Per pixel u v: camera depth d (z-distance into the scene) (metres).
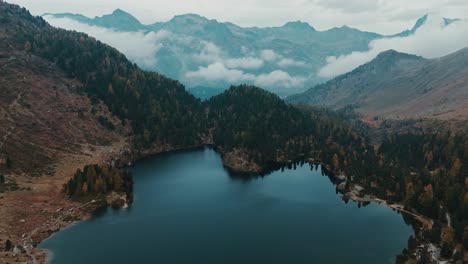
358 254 125.25
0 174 165.38
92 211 159.00
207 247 129.00
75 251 123.69
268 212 164.75
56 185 176.88
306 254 124.94
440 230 137.25
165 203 174.50
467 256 118.75
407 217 159.38
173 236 137.62
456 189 159.25
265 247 129.75
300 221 154.12
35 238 130.50
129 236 136.88
